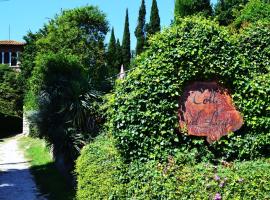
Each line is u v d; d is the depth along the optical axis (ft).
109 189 26.09
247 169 24.08
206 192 22.35
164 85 27.96
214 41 28.84
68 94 50.57
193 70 28.43
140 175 25.00
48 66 61.41
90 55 116.47
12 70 144.56
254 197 22.18
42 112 53.31
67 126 50.31
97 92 50.88
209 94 28.66
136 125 27.55
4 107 135.64
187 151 27.96
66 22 117.60
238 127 28.55
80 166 33.91
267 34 31.42
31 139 106.83
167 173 24.00
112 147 31.30
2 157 77.71
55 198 45.14
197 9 79.30
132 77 28.27
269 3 57.62
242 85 28.73
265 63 31.14
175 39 28.60
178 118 28.27
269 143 28.53
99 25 121.19
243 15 56.18
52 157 67.92
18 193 48.91
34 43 126.41
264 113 28.66
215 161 28.12
